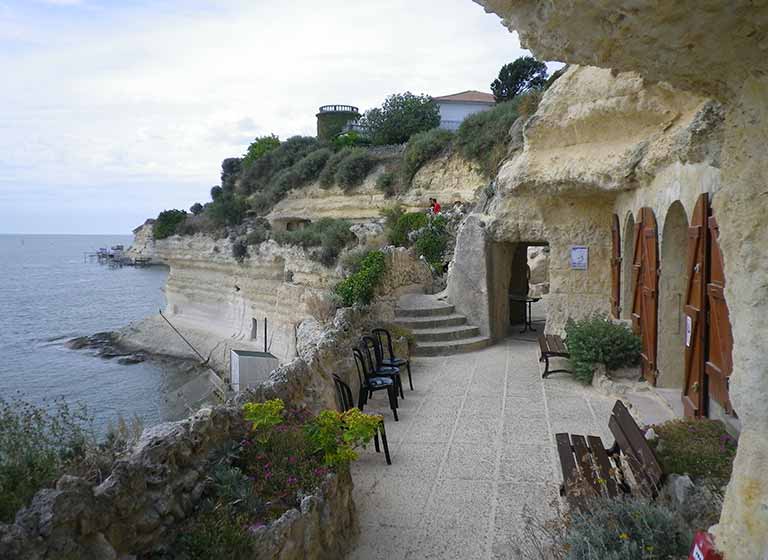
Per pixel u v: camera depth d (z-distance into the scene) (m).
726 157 3.52
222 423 4.66
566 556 3.88
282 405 4.95
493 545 4.84
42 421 3.76
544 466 6.32
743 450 3.22
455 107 51.47
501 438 7.21
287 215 35.47
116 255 130.50
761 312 3.13
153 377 28.33
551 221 12.10
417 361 11.48
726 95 3.60
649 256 8.23
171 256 38.66
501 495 5.70
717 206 3.56
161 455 3.88
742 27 3.02
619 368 9.13
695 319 6.24
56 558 2.83
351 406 7.09
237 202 38.00
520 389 9.32
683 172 6.78
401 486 5.99
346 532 4.89
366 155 33.53
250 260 30.25
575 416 7.89
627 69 3.97
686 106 8.14
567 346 9.86
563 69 16.47
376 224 23.67
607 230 11.64
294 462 4.68
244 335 30.41
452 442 7.16
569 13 3.42
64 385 27.16
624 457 5.38
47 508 2.89
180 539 3.60
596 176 9.77
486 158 26.36
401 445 7.13
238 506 4.07
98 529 3.12
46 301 65.75
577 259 11.86
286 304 26.27
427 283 16.11
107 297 69.25
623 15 3.23
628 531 3.80
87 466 3.56
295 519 4.04
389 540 4.99
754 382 3.13
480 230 13.10
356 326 10.27
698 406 6.17
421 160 29.62
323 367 7.49
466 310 13.32
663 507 4.05
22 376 29.30
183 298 37.25
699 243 6.09
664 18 3.11
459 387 9.60
